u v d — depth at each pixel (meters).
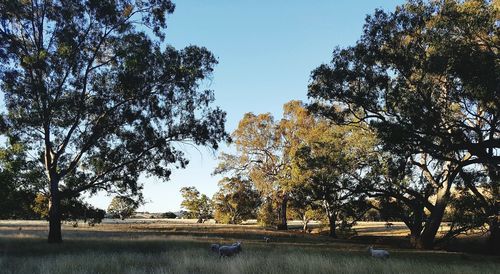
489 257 25.09
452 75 19.69
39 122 27.45
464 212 30.00
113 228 55.53
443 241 34.97
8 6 25.59
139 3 29.05
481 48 21.34
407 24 20.59
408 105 20.66
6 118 27.00
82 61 27.64
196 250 20.61
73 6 27.36
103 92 28.69
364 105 22.05
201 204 108.06
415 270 14.60
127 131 30.19
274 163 62.00
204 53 30.45
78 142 29.77
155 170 30.59
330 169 36.75
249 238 39.91
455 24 20.25
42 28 27.25
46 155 28.44
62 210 32.81
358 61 21.52
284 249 24.14
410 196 38.44
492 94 19.09
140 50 28.39
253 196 74.50
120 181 31.00
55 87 27.45
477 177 28.02
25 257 18.39
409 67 20.41
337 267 14.29
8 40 26.48
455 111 23.55
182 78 29.42
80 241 28.59
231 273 13.27
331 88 22.30
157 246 24.80
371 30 21.09
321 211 53.66
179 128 30.12
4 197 29.97
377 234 55.56
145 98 29.16
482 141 21.86
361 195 36.56
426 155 32.12
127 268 14.26
